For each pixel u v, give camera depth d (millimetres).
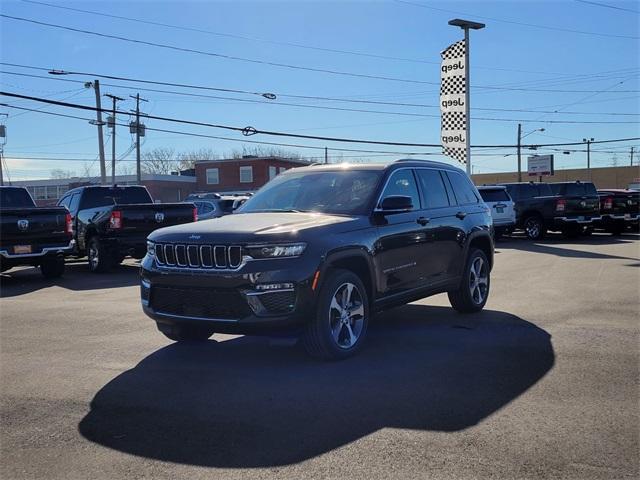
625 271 12539
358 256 5953
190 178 66562
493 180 90500
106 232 13523
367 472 3570
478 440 3990
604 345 6371
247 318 5277
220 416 4512
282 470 3623
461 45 23281
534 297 9523
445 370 5535
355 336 6035
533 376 5328
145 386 5258
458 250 7762
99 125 36969
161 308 5777
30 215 12133
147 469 3689
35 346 6758
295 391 5016
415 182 7305
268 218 6031
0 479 3598
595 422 4266
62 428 4367
